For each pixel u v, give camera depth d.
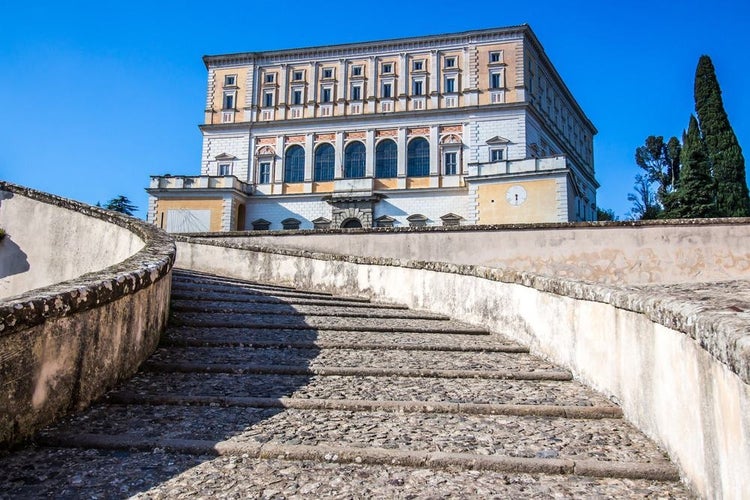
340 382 5.01
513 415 4.15
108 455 3.29
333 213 41.34
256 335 6.77
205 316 7.59
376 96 43.91
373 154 42.94
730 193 35.56
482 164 34.25
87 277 4.54
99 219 9.66
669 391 3.16
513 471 3.15
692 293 3.33
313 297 10.50
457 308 8.61
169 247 6.87
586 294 4.75
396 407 4.26
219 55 46.28
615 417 4.04
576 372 5.05
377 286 10.89
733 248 11.38
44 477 2.94
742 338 2.09
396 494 2.83
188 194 40.22
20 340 3.34
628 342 3.90
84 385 4.08
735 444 2.25
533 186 32.62
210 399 4.33
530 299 6.41
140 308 5.25
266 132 45.06
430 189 40.44
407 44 43.81
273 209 43.34
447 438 3.62
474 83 41.88
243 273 13.38
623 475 3.06
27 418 3.42
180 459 3.26
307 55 45.44
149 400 4.29
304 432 3.69
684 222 11.62
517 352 6.36
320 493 2.82
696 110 37.97
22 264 10.26
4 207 10.62
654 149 57.41
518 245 12.43
